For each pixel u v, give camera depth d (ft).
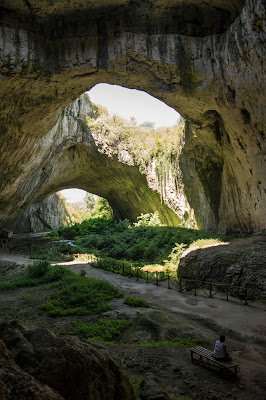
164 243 74.18
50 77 45.98
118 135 103.71
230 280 41.68
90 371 11.46
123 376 13.34
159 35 45.01
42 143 71.61
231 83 43.06
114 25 44.86
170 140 94.32
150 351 24.76
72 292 43.19
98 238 94.58
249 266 40.65
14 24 42.96
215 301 38.73
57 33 44.80
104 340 28.53
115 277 55.21
